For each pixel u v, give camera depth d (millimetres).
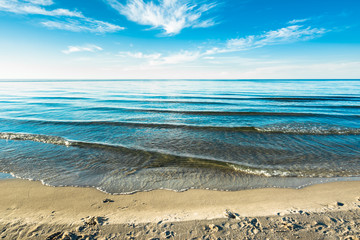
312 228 3275
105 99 25812
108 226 3348
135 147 8141
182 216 3699
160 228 3307
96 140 9039
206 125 11969
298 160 6852
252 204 4168
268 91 38969
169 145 8492
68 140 8898
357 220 3486
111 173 5750
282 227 3311
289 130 10828
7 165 6164
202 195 4578
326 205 4074
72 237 3018
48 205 4066
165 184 5133
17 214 3713
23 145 8156
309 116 14578
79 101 23734
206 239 3021
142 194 4605
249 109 18047
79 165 6289
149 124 12172
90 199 4336
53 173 5664
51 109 17562
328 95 29953
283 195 4559
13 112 15852
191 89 46531
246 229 3262
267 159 6969
